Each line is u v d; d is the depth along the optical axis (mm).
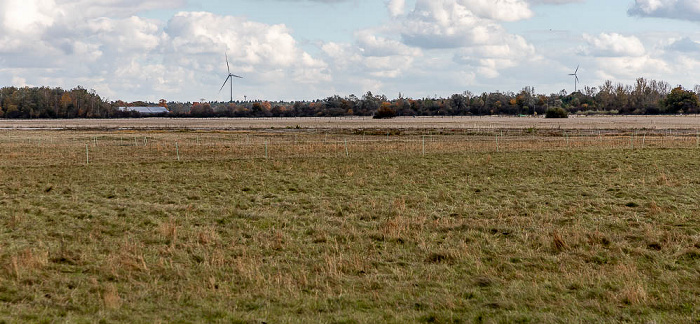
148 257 14062
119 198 24062
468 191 25766
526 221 18500
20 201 22734
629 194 23812
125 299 11016
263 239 16172
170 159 41000
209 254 14523
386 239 16156
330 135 74250
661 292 11484
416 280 12453
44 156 43562
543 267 13438
